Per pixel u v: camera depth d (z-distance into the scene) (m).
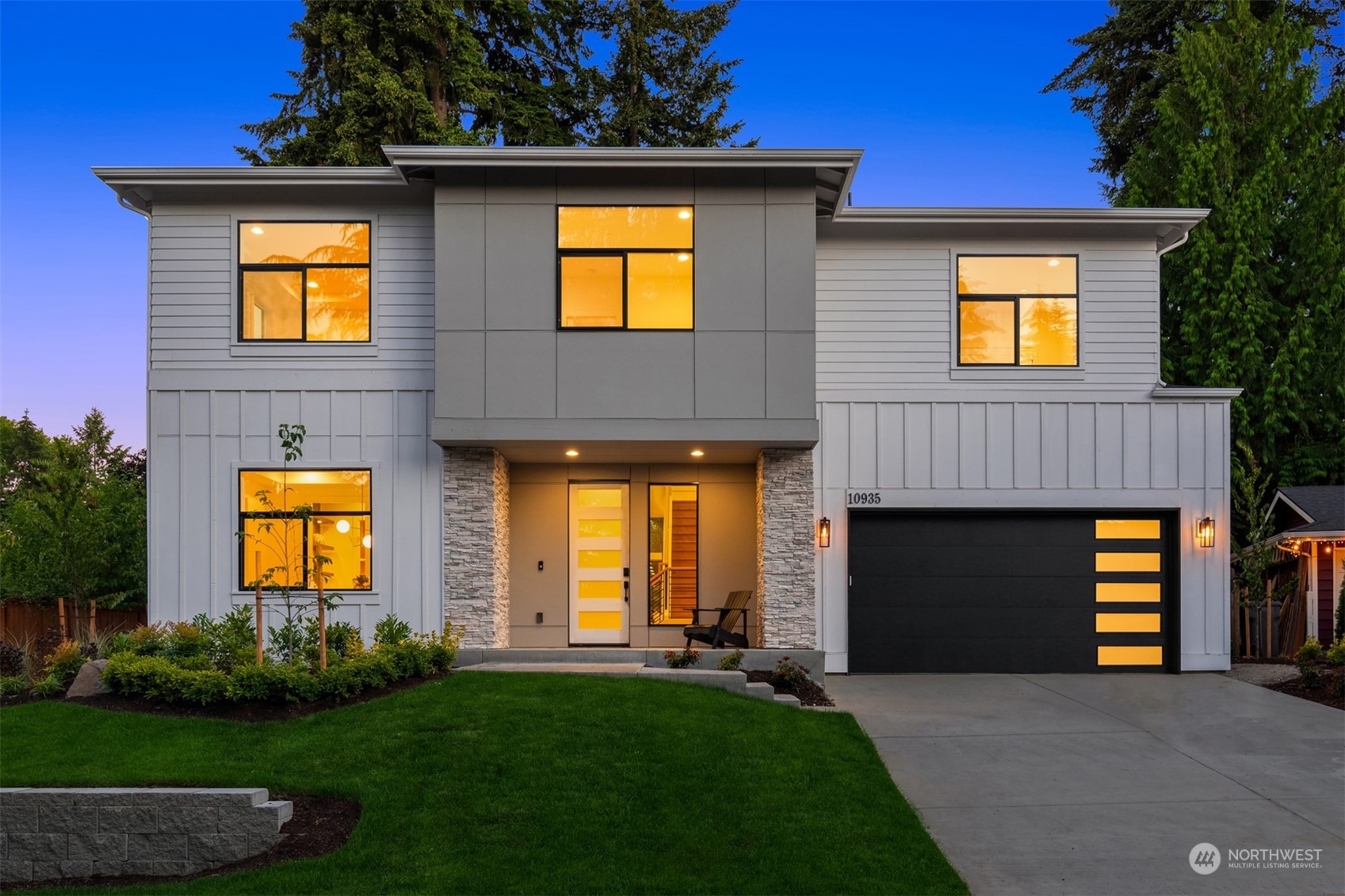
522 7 23.77
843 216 13.71
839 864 6.69
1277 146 21.38
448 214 12.45
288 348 13.13
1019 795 8.39
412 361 13.16
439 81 21.75
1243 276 20.75
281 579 12.98
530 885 6.32
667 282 12.49
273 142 22.84
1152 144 25.73
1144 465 14.07
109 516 16.92
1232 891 6.41
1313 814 7.90
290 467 13.10
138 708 9.43
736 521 14.71
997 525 14.20
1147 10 26.97
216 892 6.38
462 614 12.96
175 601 12.91
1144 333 14.16
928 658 14.07
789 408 12.31
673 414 12.31
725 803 7.59
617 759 8.27
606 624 14.56
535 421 12.29
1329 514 16.33
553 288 12.40
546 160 12.15
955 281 14.20
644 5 26.50
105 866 7.29
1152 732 10.48
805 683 11.93
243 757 8.21
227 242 13.20
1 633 15.42
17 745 8.38
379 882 6.39
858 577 14.12
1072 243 14.25
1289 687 12.78
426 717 9.07
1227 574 14.02
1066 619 14.12
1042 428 14.10
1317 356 21.02
